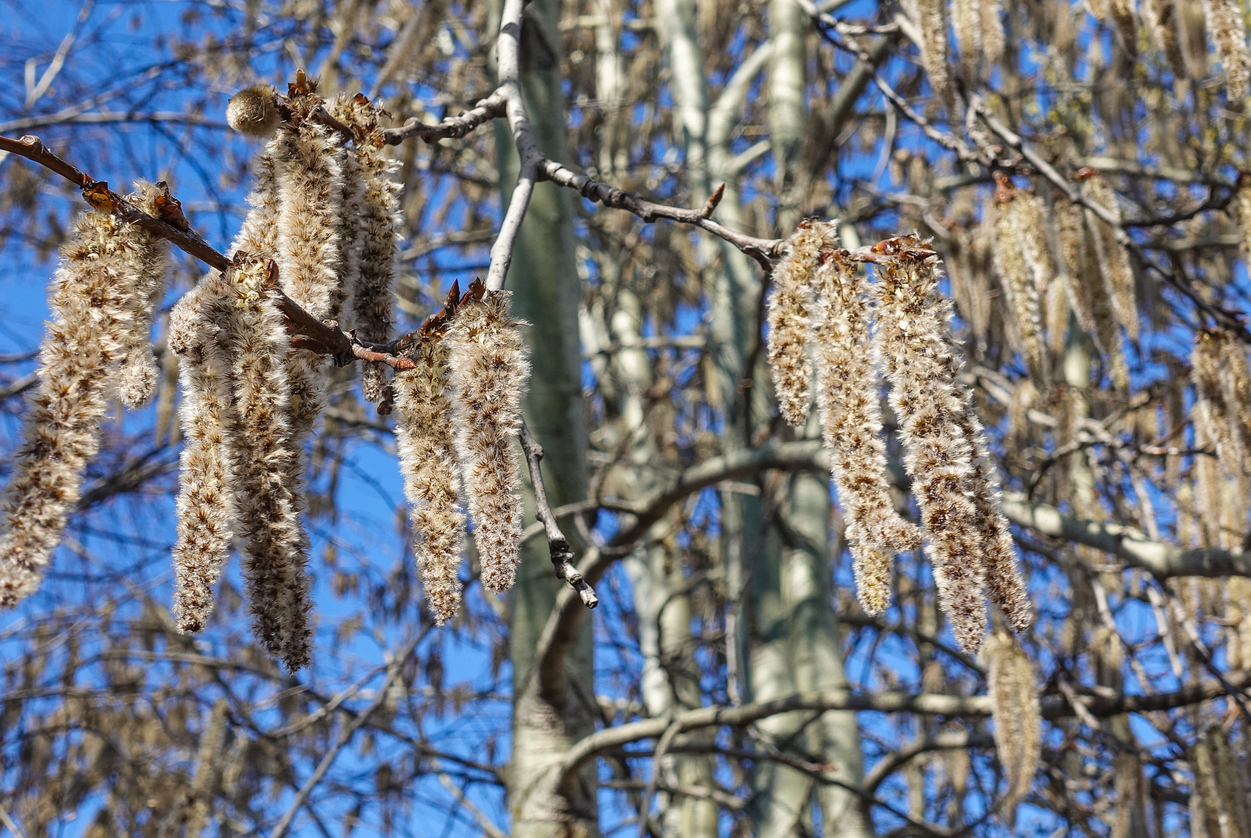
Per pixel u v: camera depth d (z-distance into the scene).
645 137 11.34
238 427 2.17
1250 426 4.48
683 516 8.94
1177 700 5.48
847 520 2.36
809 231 2.55
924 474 2.32
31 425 2.05
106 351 2.10
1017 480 7.73
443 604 2.22
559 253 6.16
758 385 8.12
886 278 2.42
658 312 10.31
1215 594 5.77
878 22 7.70
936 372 2.36
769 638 7.69
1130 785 5.45
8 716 9.08
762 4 11.16
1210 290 8.16
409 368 2.36
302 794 6.33
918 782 8.98
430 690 9.41
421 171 10.24
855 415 2.38
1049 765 7.02
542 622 5.95
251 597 2.15
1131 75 7.80
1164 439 5.59
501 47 3.34
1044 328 5.67
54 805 9.12
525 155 3.07
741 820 9.59
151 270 2.22
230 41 9.87
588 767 6.01
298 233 2.52
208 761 7.09
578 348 6.21
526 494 5.97
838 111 8.08
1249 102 7.55
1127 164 8.08
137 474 9.53
